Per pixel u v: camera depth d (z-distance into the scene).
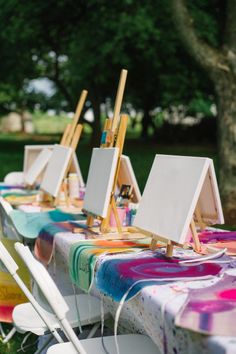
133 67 15.67
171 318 1.87
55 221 3.81
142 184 10.73
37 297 3.18
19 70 17.34
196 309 1.83
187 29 6.52
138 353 2.49
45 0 12.94
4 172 13.20
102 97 19.17
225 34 6.47
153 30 12.45
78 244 2.96
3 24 13.74
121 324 2.89
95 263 2.62
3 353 3.60
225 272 2.32
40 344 3.41
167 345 1.92
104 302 2.70
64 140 5.17
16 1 13.05
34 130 34.53
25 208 4.46
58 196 4.54
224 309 1.83
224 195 6.80
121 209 3.46
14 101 24.66
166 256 2.59
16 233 3.96
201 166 2.48
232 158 6.70
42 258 3.54
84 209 3.55
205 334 1.66
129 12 12.56
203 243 2.93
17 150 19.69
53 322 2.94
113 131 3.43
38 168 5.63
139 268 2.39
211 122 21.42
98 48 13.21
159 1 12.40
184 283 2.17
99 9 12.91
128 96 19.25
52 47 16.31
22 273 3.65
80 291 3.55
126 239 3.11
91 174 3.57
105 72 15.26
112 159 3.22
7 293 3.67
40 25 13.84
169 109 21.00
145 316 2.11
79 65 13.82
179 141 21.59
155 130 22.34
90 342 2.61
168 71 15.71
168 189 2.66
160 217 2.66
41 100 24.69
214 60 6.47
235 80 6.53
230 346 1.58
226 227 6.58
